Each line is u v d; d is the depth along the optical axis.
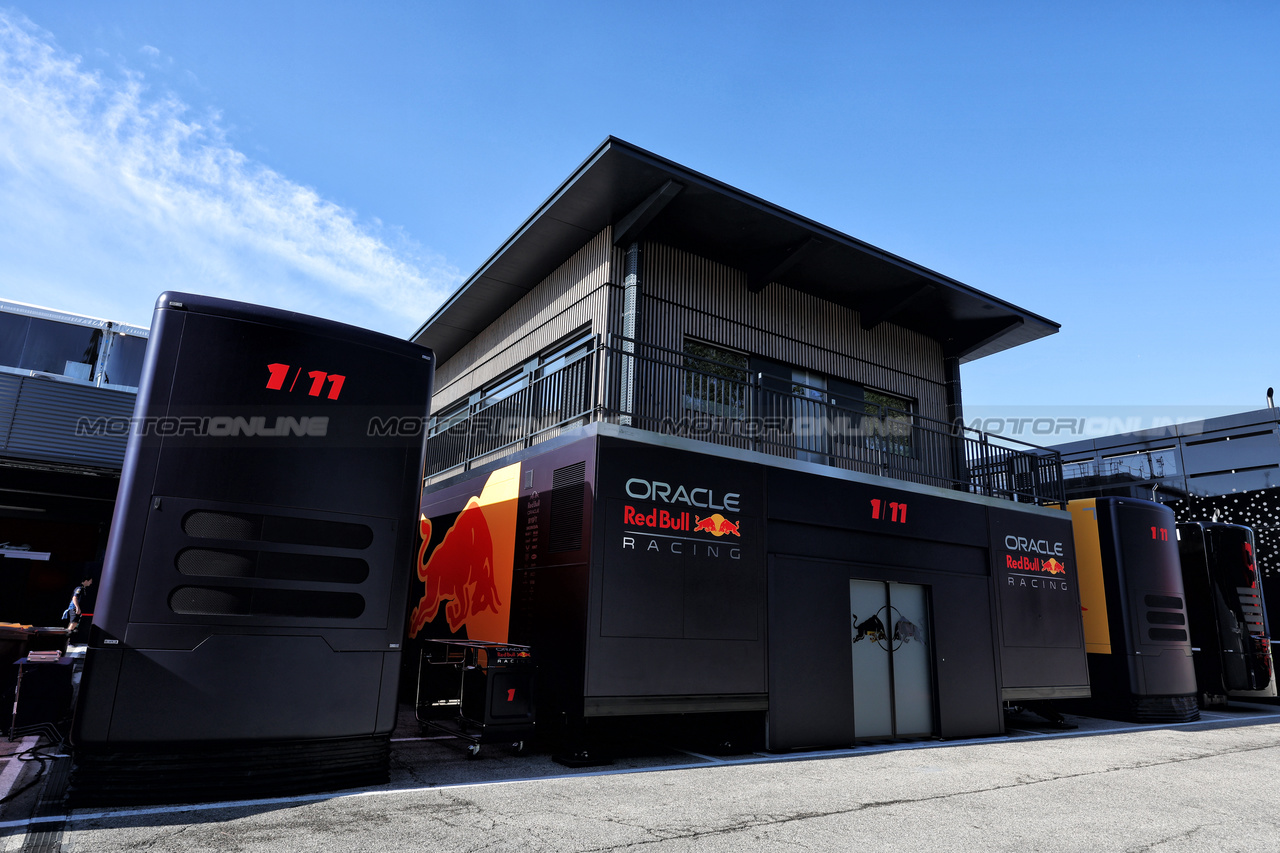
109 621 4.67
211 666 4.88
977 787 6.14
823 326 12.15
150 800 4.62
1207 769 7.21
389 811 4.73
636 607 6.94
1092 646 11.77
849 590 8.69
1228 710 13.39
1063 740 9.09
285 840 4.05
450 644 8.27
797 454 10.92
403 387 6.00
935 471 12.84
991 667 9.77
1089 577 11.97
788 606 8.06
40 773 5.43
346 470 5.60
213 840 4.00
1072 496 21.05
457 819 4.61
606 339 9.72
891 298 12.27
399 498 5.83
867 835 4.63
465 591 9.44
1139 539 11.87
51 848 3.81
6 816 4.34
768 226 10.26
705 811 5.05
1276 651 14.76
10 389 9.69
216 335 5.32
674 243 10.62
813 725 7.93
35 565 11.77
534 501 8.02
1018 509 10.84
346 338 5.78
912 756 7.62
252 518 5.21
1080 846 4.55
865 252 10.95
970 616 9.77
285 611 5.21
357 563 5.55
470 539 9.56
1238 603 13.79
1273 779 6.76
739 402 10.67
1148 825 5.06
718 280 11.00
